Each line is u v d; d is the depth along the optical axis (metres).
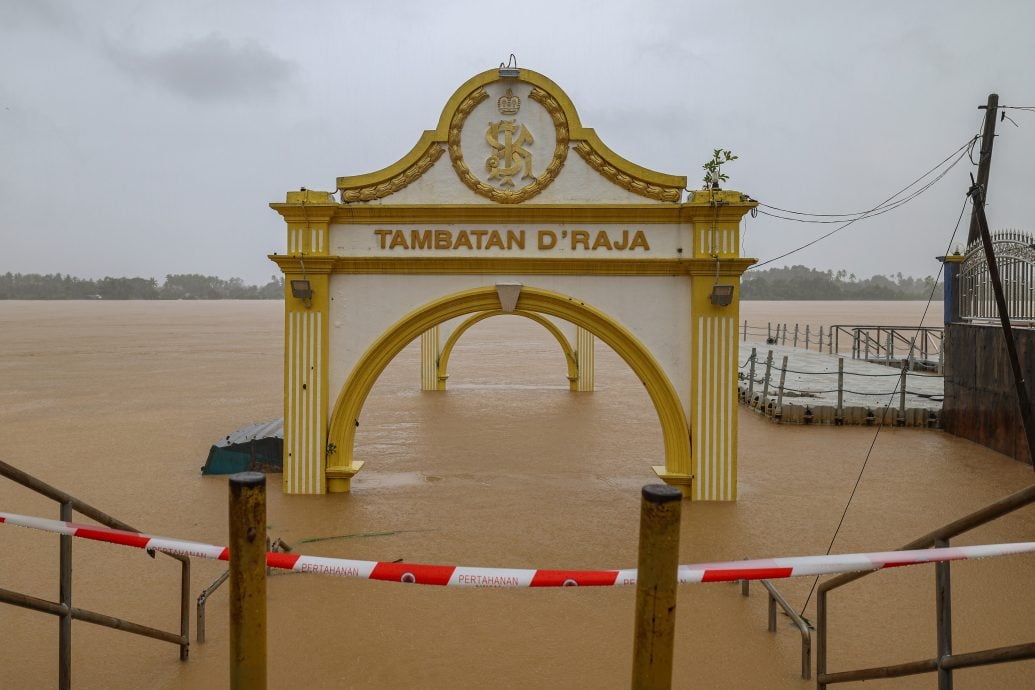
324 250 9.62
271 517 8.78
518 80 9.57
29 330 50.84
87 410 16.70
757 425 14.65
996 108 11.50
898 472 10.91
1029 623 5.92
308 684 5.05
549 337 43.06
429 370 20.05
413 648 5.55
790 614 5.33
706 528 8.42
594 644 5.62
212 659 5.32
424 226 9.70
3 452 12.30
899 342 39.97
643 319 9.66
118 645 5.50
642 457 12.09
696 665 5.30
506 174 9.64
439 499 9.57
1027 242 11.77
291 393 9.76
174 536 8.11
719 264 9.36
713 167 9.38
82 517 8.66
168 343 38.44
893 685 5.01
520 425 14.94
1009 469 11.05
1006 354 11.80
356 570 3.62
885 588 6.66
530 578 3.56
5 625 5.81
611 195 9.61
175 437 13.62
